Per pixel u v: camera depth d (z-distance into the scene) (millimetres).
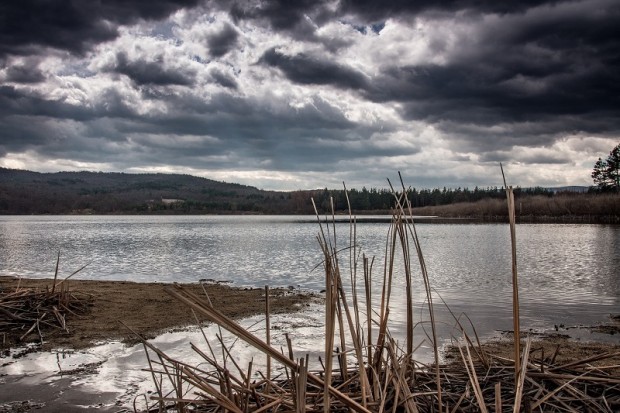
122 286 13516
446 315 9523
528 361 4285
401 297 11508
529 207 73125
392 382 3650
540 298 11586
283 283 15016
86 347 7348
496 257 21984
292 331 8398
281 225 74812
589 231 42750
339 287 3469
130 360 6660
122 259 22984
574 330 8414
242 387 3299
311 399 3533
